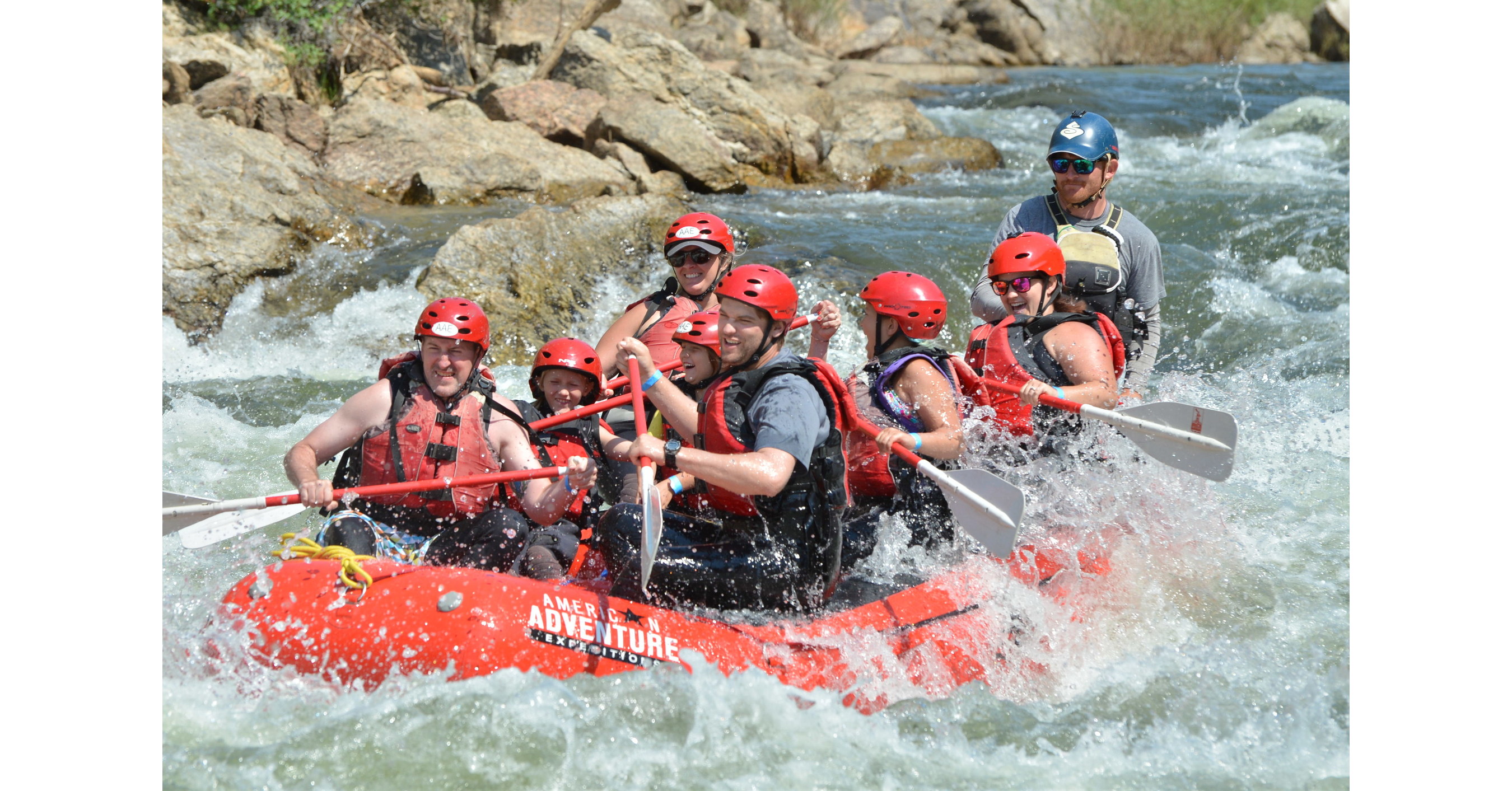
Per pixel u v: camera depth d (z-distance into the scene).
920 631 9.29
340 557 8.88
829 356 19.50
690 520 9.24
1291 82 56.19
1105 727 8.88
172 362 18.47
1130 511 11.29
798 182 33.31
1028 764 8.40
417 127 28.22
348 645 8.38
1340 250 23.73
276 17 30.88
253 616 8.59
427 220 25.03
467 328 9.88
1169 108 47.28
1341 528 13.12
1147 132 43.22
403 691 8.26
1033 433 10.95
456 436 10.05
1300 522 13.30
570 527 10.67
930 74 56.69
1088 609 10.14
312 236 22.52
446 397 10.10
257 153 24.41
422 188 27.16
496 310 19.91
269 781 7.60
